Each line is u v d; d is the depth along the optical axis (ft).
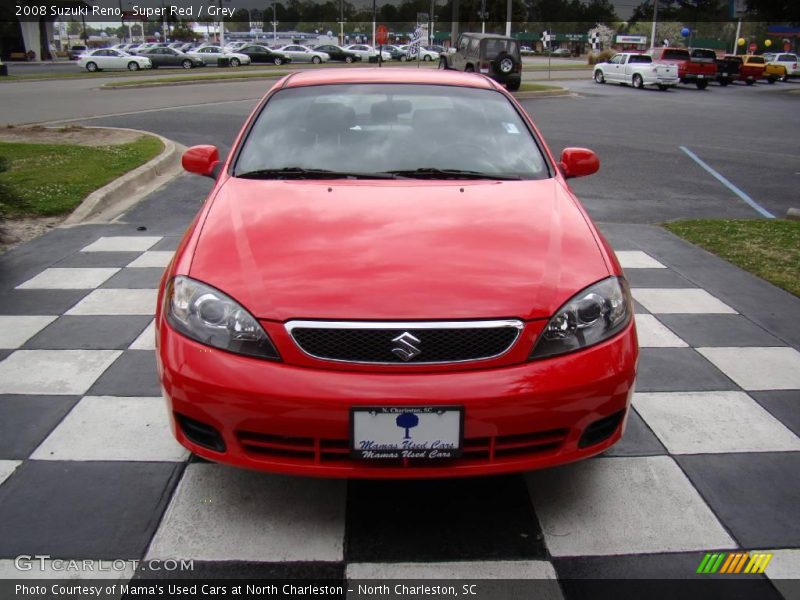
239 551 7.34
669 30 232.73
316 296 7.23
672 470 8.84
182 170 28.73
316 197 9.38
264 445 7.16
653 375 11.41
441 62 96.43
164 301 7.93
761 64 118.62
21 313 13.58
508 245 8.16
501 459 7.23
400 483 8.51
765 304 14.67
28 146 32.12
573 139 41.81
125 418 9.84
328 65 132.36
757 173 31.89
